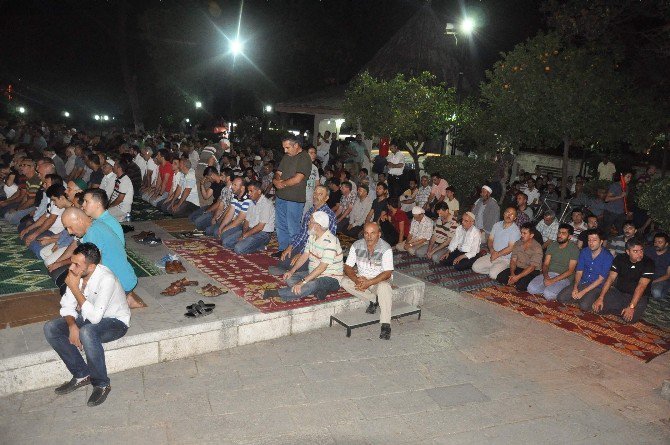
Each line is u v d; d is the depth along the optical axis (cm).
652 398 554
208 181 1187
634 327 723
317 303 684
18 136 2052
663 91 1372
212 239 1002
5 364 506
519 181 1470
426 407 522
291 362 600
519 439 478
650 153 1825
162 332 579
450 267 967
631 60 1426
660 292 840
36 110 3875
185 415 493
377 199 1092
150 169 1420
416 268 957
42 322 593
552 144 1350
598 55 1248
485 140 1387
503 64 1291
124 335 559
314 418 496
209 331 609
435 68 1816
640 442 482
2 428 466
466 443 469
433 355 632
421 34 1878
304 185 855
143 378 554
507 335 693
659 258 841
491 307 784
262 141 2514
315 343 648
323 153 1825
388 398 536
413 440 470
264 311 647
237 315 631
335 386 554
